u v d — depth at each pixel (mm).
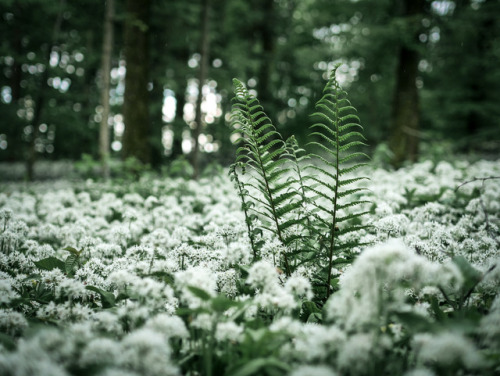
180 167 9633
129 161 10625
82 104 19906
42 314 2713
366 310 2105
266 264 2725
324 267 3635
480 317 2494
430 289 2811
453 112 19234
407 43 13070
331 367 2078
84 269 3498
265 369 2166
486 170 7633
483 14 15844
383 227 4008
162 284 2666
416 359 2277
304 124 18750
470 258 3525
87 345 2088
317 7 17266
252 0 19625
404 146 13242
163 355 1952
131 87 12180
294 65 19750
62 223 6031
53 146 24562
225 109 20656
